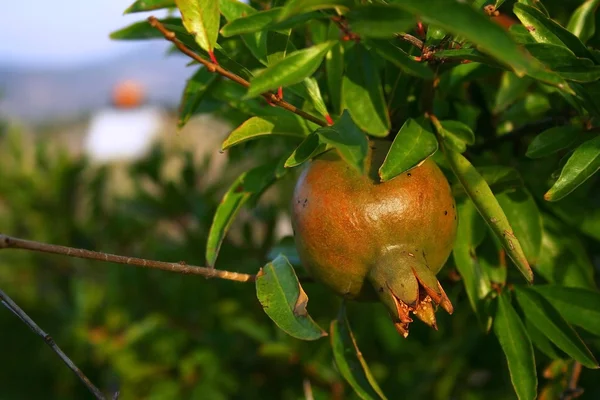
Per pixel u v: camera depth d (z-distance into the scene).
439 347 0.85
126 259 0.51
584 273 0.61
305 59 0.49
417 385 0.86
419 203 0.51
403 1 0.43
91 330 1.03
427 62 0.52
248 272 0.94
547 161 0.64
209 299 0.99
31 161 1.25
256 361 0.95
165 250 1.03
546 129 0.58
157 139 1.21
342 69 0.56
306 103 0.57
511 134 0.61
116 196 1.14
